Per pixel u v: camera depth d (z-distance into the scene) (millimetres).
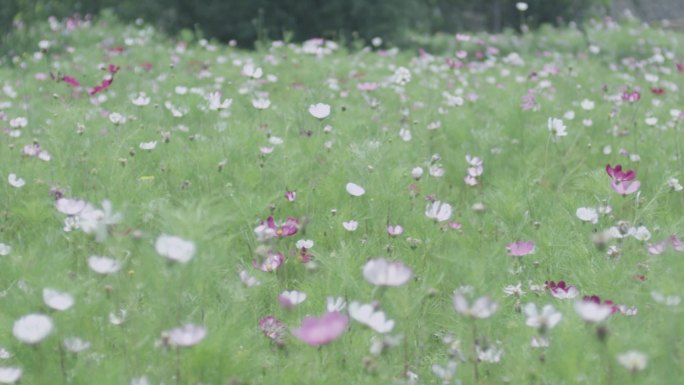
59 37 11156
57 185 3840
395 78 6777
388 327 2131
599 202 3553
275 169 4129
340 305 2461
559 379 2131
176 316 2221
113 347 2334
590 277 2867
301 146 4340
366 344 2355
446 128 5422
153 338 2238
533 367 2166
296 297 2602
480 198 4031
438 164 4500
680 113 5824
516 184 3703
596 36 13695
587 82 8594
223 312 2482
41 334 2072
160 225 2957
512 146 5219
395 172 3633
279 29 15016
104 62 9055
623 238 3098
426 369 2461
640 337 2139
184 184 3906
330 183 3787
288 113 5750
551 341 2225
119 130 4590
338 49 11570
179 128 5082
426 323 2729
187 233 2182
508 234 3344
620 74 9547
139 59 9555
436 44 14711
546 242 3207
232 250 3111
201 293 2453
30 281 2359
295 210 3736
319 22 14984
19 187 3834
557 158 5000
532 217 3686
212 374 2137
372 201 3564
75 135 4426
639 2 22125
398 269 2156
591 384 2105
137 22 13250
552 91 7742
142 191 3574
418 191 3898
